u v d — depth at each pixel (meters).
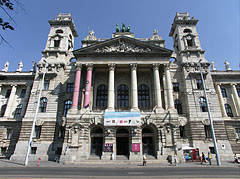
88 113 39.34
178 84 48.88
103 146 36.97
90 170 23.73
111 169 25.16
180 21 56.31
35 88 47.31
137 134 37.38
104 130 38.12
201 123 42.84
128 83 48.19
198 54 50.66
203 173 20.11
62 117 43.56
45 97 46.06
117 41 46.97
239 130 47.12
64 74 49.59
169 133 37.50
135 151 35.97
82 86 46.09
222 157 40.22
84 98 41.75
